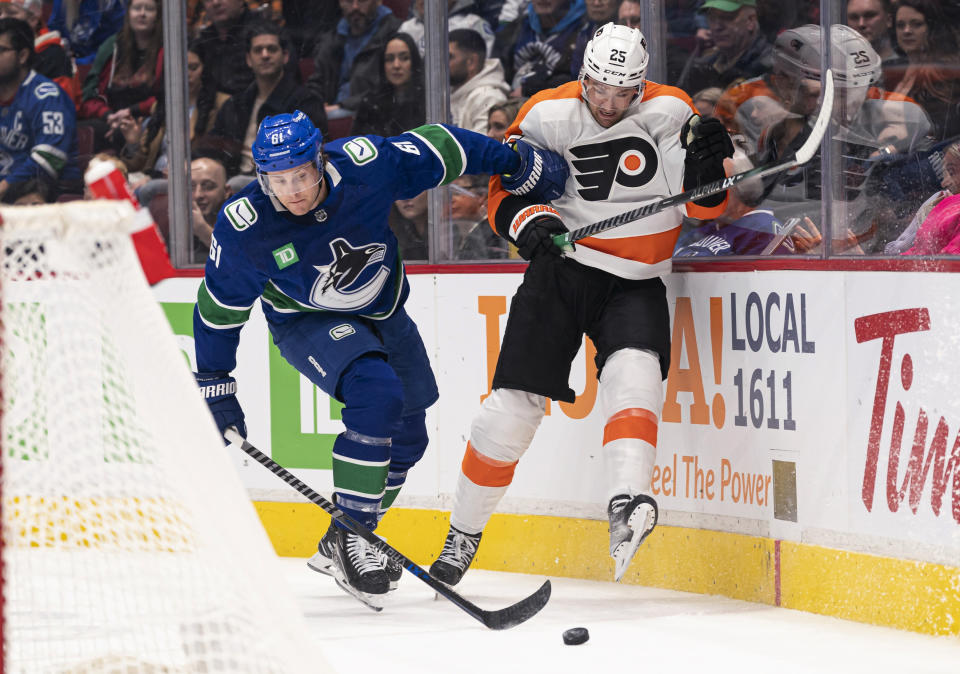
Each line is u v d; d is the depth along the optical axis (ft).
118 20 55.16
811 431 37.63
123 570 24.40
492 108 48.93
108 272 20.80
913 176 39.01
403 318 41.04
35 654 27.20
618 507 36.81
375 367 37.91
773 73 41.88
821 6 39.68
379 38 50.57
